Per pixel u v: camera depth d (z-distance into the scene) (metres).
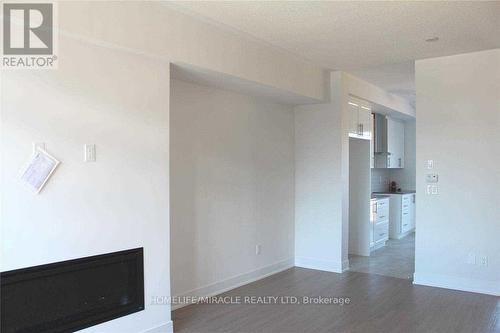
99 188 2.86
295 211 5.74
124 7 2.94
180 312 3.86
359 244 6.52
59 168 2.63
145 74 3.17
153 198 3.23
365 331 3.43
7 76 2.40
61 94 2.64
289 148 5.64
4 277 2.39
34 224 2.51
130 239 3.07
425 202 4.75
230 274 4.61
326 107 5.47
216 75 3.83
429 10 3.31
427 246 4.75
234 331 3.43
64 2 2.59
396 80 5.99
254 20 3.53
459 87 4.55
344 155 5.45
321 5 3.21
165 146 3.33
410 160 8.96
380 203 7.04
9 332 2.43
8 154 2.40
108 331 2.94
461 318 3.72
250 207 4.91
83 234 2.77
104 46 2.88
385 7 3.25
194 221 4.15
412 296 4.34
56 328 2.65
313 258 5.58
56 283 2.64
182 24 3.38
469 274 4.51
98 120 2.85
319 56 4.66
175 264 3.94
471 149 4.48
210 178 4.35
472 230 4.48
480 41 4.10
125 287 3.04
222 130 4.50
